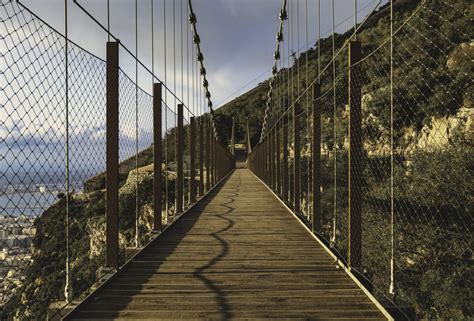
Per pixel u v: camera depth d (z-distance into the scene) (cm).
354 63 267
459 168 562
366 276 269
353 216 275
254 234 470
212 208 719
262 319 213
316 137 415
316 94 407
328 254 364
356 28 268
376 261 633
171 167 1033
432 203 581
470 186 556
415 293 578
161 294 254
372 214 649
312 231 441
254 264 330
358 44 268
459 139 539
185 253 371
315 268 317
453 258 531
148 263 334
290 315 218
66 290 224
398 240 604
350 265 280
